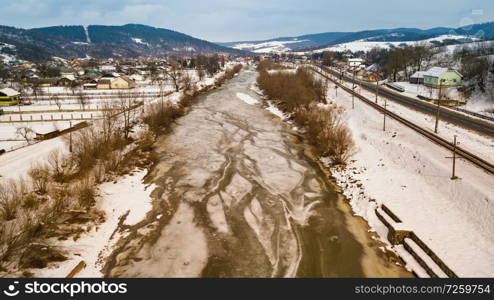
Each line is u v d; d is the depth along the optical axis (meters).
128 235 24.72
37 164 34.19
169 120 60.03
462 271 18.80
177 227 25.81
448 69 79.94
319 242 23.81
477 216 24.00
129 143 45.88
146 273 20.50
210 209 28.62
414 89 85.62
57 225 24.73
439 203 27.20
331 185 33.97
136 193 31.59
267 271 20.72
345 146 40.16
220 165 39.03
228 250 22.91
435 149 36.31
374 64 156.62
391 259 21.69
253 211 28.31
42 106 76.75
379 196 29.48
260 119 63.28
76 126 50.91
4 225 23.48
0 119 62.03
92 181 31.45
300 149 45.47
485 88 66.25
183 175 36.06
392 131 46.28
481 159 31.86
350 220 26.94
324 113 52.84
